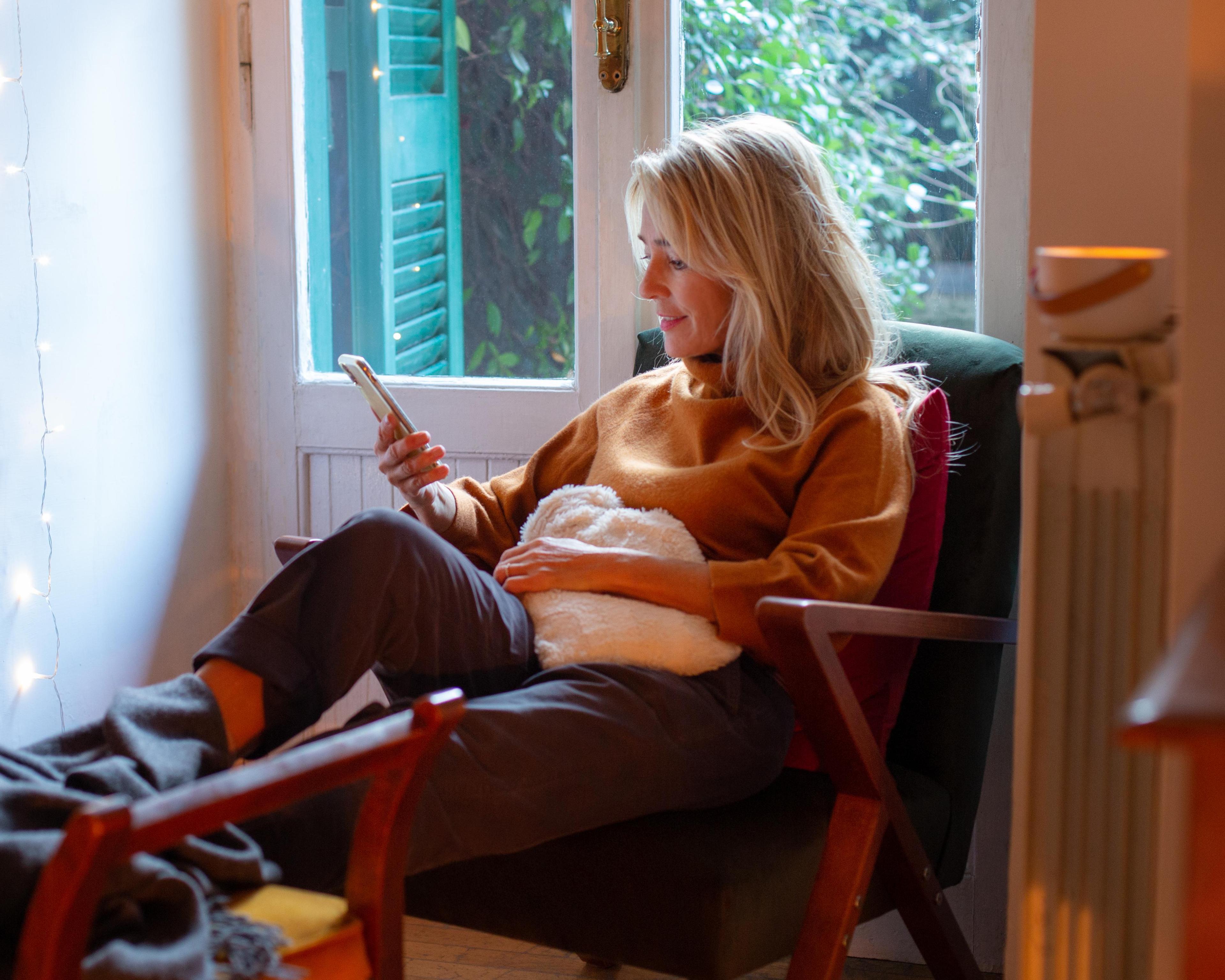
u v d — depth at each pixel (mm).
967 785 1642
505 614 1489
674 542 1594
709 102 2080
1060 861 1044
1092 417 1008
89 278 1990
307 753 942
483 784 1274
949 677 1644
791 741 1663
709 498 1616
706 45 2070
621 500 1691
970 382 1690
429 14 2199
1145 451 1002
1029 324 1265
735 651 1504
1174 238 1257
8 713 1871
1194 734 529
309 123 2266
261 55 2238
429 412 2236
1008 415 1671
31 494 1895
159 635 2189
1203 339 969
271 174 2258
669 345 1729
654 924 1298
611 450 1775
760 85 2053
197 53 2205
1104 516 1020
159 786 1057
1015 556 1683
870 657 1579
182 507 2229
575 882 1345
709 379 1720
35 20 1865
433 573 1383
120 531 2080
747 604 1465
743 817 1423
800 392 1618
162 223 2145
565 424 2188
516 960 1962
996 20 1889
